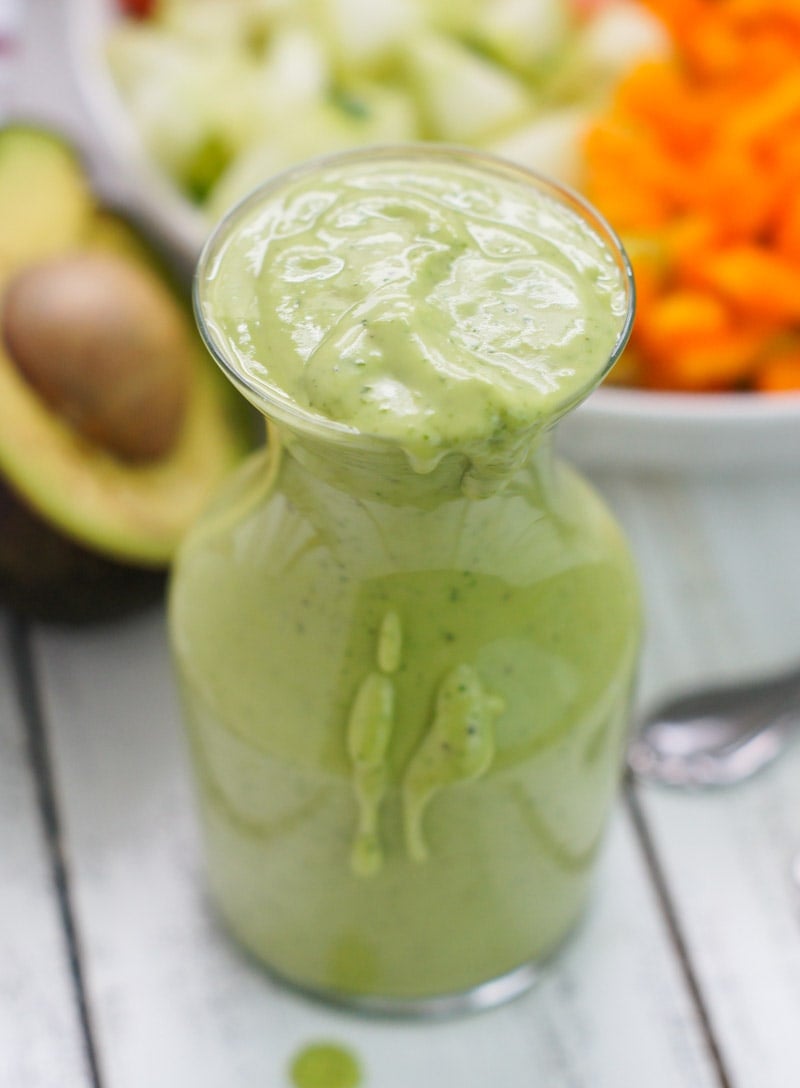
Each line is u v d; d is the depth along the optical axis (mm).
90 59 499
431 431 330
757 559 471
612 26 501
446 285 345
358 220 353
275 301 344
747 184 458
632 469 476
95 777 439
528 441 339
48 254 445
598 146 470
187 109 487
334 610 357
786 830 435
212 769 386
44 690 449
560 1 508
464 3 511
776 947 422
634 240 464
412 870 379
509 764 367
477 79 495
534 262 349
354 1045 411
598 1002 416
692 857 432
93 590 441
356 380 333
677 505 479
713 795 439
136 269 450
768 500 480
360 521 350
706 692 449
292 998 417
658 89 472
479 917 392
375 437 330
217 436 451
